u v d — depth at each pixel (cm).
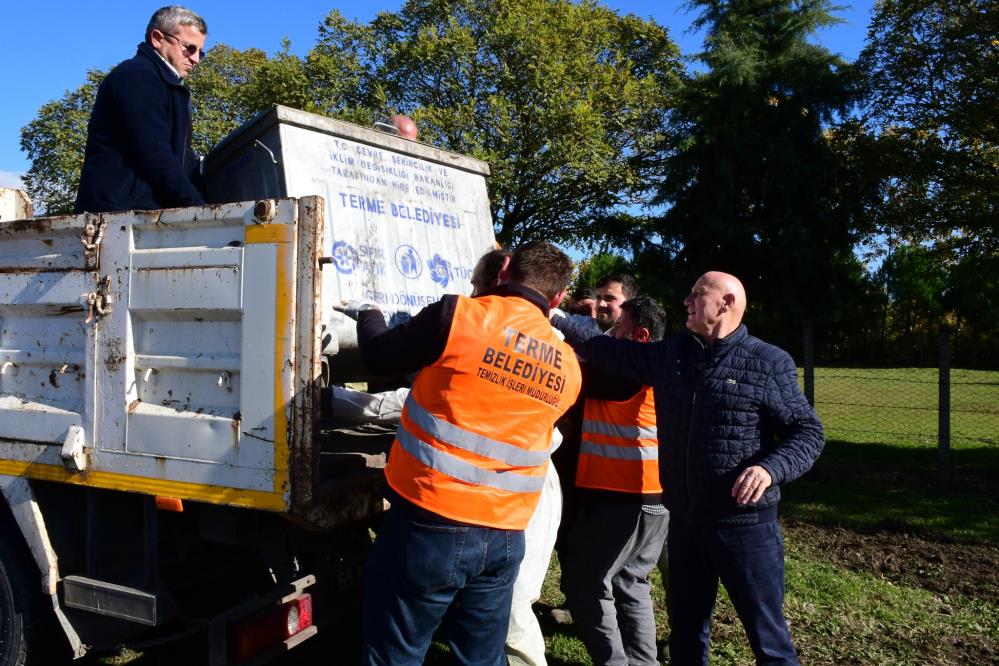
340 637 432
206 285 274
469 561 245
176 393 285
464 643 266
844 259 1557
